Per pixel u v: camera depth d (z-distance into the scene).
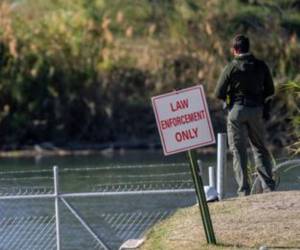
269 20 115.06
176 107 35.75
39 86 111.44
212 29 114.00
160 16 118.44
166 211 49.78
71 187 55.22
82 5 118.12
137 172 61.28
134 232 47.47
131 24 118.44
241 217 38.69
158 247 37.03
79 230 47.66
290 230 36.91
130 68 113.44
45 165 88.88
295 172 51.56
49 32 114.19
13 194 50.84
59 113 110.62
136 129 110.06
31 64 112.00
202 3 116.88
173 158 86.31
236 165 43.53
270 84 43.78
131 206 51.28
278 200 40.75
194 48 113.25
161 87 112.38
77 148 107.62
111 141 109.88
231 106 43.47
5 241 47.09
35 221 48.56
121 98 111.81
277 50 109.75
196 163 36.09
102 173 62.53
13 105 110.81
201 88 35.84
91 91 111.88
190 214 40.53
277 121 90.19
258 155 44.06
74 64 112.88
